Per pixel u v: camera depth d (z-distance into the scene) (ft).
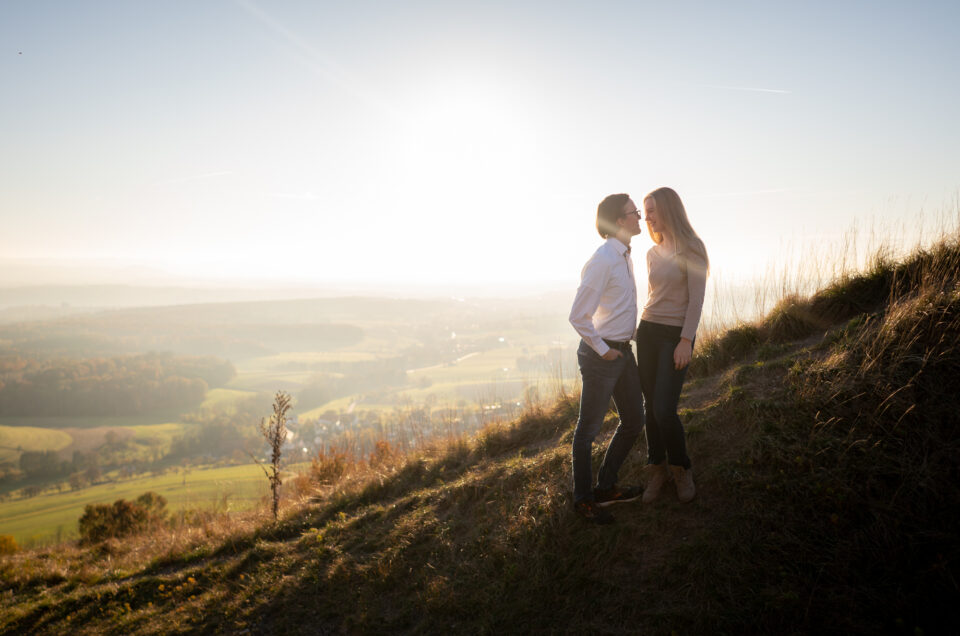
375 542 12.47
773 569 7.51
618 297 8.72
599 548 9.01
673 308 8.64
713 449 9.99
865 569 7.16
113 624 12.82
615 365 8.79
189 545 17.72
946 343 9.53
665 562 8.27
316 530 15.29
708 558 7.97
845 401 9.45
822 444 8.86
